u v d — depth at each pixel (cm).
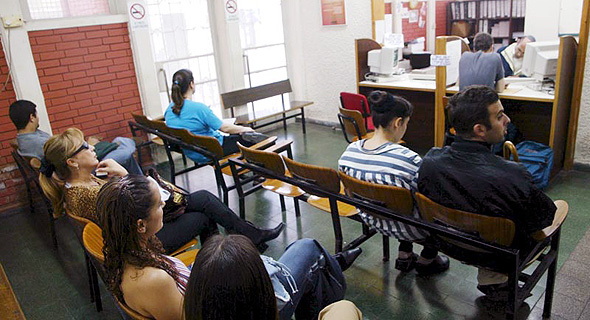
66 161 205
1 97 370
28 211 385
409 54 532
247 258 97
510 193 160
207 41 509
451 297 226
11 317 244
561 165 377
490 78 362
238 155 346
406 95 462
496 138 174
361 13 495
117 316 238
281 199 338
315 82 575
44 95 394
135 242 134
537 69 366
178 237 220
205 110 352
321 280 174
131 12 423
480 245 156
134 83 447
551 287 201
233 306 94
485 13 654
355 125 378
